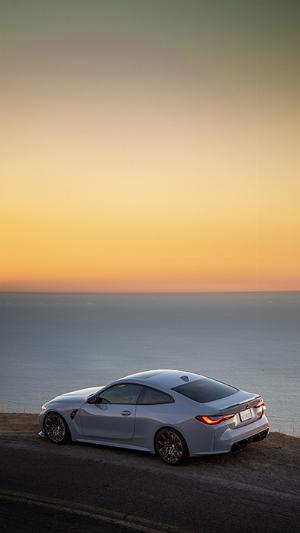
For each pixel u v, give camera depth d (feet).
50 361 611.06
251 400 29.86
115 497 24.68
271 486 25.50
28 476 27.78
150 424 30.01
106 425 31.89
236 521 21.81
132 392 31.63
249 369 539.29
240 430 28.94
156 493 24.99
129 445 31.12
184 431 28.60
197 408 28.73
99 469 28.63
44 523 22.35
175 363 592.60
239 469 28.09
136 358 645.10
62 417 33.65
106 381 450.30
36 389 405.18
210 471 27.89
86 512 23.24
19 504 24.36
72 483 26.63
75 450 32.32
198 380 31.89
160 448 29.58
